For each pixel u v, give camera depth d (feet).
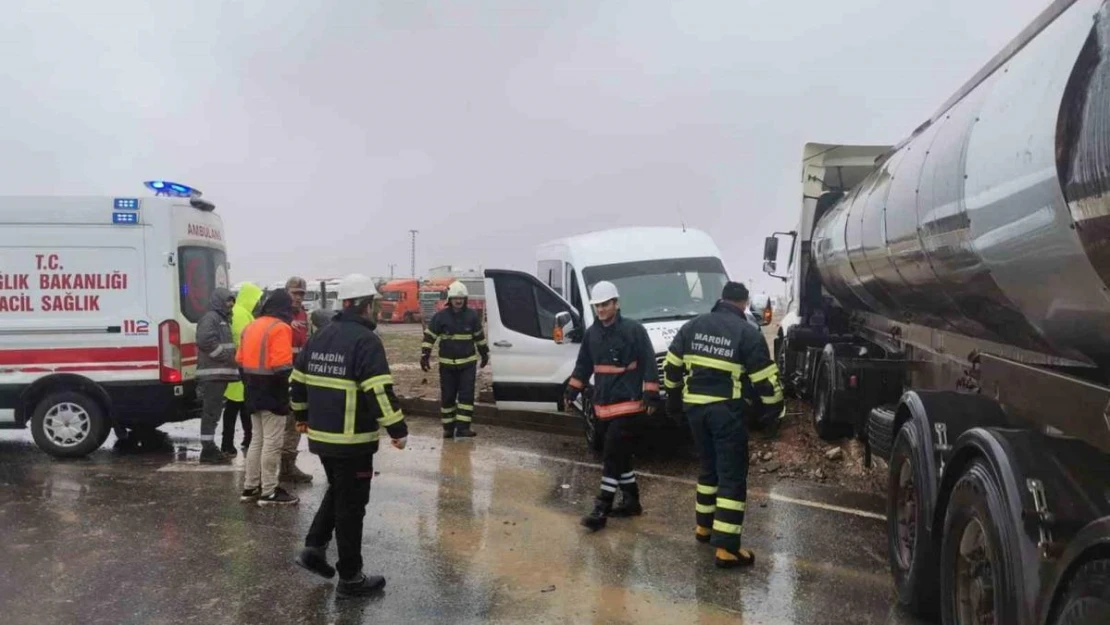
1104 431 9.29
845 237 24.45
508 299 32.35
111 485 24.45
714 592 15.98
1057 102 9.75
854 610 15.06
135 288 28.37
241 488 24.12
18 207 27.96
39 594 16.05
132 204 28.32
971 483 11.62
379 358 15.80
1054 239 9.91
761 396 17.74
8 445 31.48
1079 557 8.68
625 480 21.07
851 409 25.43
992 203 11.72
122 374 28.32
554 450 29.86
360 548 16.10
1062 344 11.84
